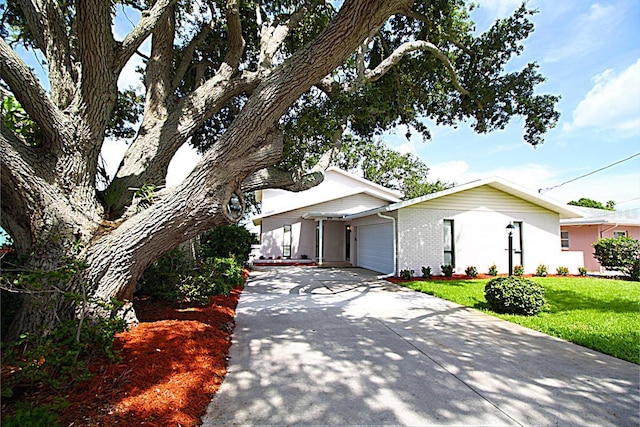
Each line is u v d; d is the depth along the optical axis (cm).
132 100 823
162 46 581
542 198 1232
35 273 296
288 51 866
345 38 376
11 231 399
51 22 463
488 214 1255
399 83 889
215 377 337
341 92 718
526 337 494
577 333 500
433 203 1204
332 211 1905
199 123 594
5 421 209
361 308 689
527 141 907
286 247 1861
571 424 264
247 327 539
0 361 254
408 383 334
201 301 603
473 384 333
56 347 265
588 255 1609
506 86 861
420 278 1139
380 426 257
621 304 730
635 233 1616
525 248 1281
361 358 402
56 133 395
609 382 341
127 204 495
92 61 412
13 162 352
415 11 813
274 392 311
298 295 841
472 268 1162
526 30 824
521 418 271
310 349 434
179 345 382
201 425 254
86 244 399
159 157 542
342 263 1762
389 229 1266
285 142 689
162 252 440
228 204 446
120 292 415
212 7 732
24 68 351
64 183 405
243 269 1329
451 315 630
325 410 280
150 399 271
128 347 358
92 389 274
